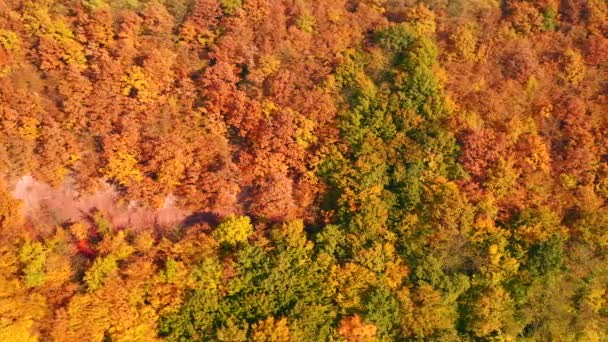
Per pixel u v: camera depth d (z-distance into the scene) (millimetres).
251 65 38438
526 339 35344
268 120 37125
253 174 36875
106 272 32969
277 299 33906
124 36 38156
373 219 35281
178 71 38375
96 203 36500
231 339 32375
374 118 37625
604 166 37312
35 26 36719
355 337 33156
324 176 37250
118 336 31984
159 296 33281
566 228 36031
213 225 36531
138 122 36781
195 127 37500
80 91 36281
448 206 35500
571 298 35781
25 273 31953
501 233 35594
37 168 35469
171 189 36531
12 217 33781
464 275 34906
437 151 37000
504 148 37062
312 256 35031
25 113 35031
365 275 34062
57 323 31422
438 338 33812
